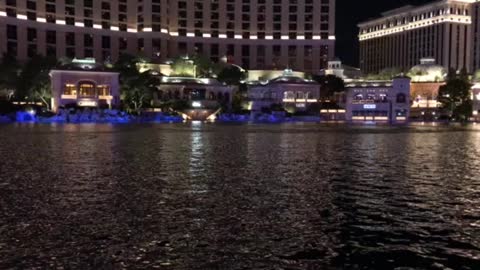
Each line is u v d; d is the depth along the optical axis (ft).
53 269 32.24
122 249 36.40
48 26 563.07
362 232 41.52
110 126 285.84
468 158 103.55
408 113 492.13
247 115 460.14
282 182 67.67
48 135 183.01
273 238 39.58
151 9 612.70
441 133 225.56
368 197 56.85
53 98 397.19
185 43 654.53
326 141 158.71
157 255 35.14
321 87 524.11
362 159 100.48
